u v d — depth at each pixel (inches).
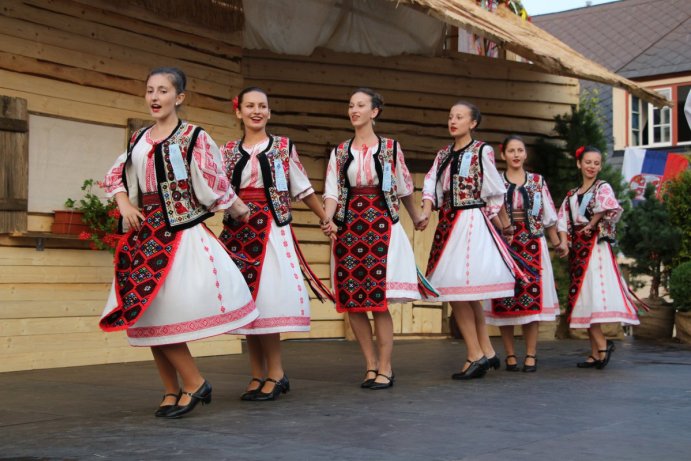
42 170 267.0
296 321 202.1
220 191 176.4
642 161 560.1
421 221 245.6
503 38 307.9
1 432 163.5
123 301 168.4
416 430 164.2
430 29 397.7
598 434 161.5
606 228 282.0
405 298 223.8
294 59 379.6
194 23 308.8
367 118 223.0
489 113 419.8
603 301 280.2
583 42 832.3
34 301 263.7
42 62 266.1
